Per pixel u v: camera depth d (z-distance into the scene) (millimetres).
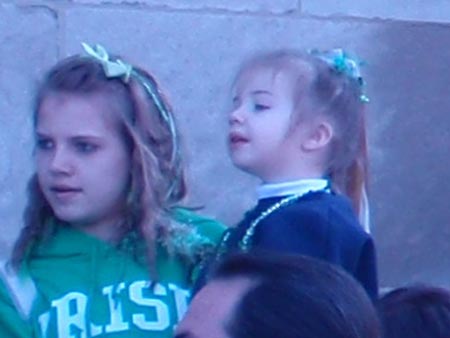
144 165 5711
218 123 9125
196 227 5973
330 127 6000
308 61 6031
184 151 6168
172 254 5758
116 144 5664
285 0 9320
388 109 9695
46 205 5797
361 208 6285
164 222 5777
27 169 8656
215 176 9125
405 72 9734
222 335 3465
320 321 3443
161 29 9000
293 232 5695
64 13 8766
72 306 5605
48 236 5789
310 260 3717
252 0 9234
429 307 4629
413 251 9828
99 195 5652
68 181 5605
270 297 3469
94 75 5688
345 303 3537
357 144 6180
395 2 9672
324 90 5996
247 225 5832
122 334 5547
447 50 9836
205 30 9102
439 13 9797
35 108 5770
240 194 9172
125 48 8914
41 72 8703
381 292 9641
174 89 9047
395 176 9742
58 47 8750
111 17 8875
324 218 5719
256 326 3426
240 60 9172
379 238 9727
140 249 5719
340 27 9500
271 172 5965
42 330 5598
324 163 6027
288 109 5926
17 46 8672
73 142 5621
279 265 3621
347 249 5727
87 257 5719
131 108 5719
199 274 5688
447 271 9906
